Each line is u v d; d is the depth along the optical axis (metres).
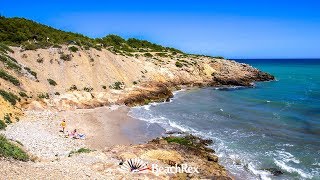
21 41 70.62
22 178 15.92
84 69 60.22
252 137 35.91
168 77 78.88
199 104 57.75
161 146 29.98
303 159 29.03
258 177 25.25
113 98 54.81
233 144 33.22
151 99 60.12
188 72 85.94
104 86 58.47
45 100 47.16
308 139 35.34
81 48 65.31
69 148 28.33
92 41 95.50
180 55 106.69
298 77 118.06
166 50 122.06
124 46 111.38
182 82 81.50
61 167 19.69
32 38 74.62
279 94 71.62
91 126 39.19
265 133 37.69
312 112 50.53
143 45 124.44
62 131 35.22
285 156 29.81
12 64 49.69
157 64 82.69
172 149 29.19
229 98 65.06
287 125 41.69
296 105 56.56
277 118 45.84
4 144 21.27
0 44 55.78
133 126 40.53
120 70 66.19
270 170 26.56
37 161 21.72
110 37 115.31
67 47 63.44
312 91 77.25
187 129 39.38
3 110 35.34
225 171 25.78
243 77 94.94
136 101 56.44
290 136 36.53
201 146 31.91
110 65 65.31
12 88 44.38
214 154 30.00
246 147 32.34
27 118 38.44
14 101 40.81
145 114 48.22
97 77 60.00
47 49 60.88
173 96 66.81
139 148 28.42
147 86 64.50
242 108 53.81
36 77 51.72
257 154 30.30
